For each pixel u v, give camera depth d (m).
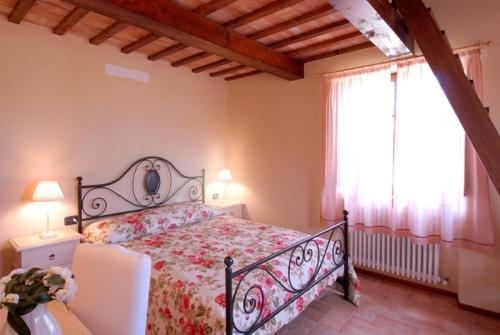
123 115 3.30
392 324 2.41
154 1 2.19
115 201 3.26
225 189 4.56
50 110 2.77
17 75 2.57
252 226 3.18
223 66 3.95
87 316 1.33
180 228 3.12
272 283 1.90
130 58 3.34
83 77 2.98
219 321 1.57
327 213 3.41
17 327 0.83
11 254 2.57
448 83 2.05
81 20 2.61
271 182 4.09
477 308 2.57
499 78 2.45
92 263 1.38
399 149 2.90
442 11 2.69
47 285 0.89
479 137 1.98
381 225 3.10
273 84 4.03
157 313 1.88
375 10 1.96
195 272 1.99
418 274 2.94
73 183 2.94
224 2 2.29
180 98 3.88
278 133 4.00
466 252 2.62
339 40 3.06
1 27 2.48
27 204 2.65
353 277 2.69
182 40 2.55
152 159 3.59
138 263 1.25
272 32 2.83
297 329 2.33
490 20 2.49
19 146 2.60
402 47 2.55
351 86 3.22
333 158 3.37
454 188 2.63
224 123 4.51
